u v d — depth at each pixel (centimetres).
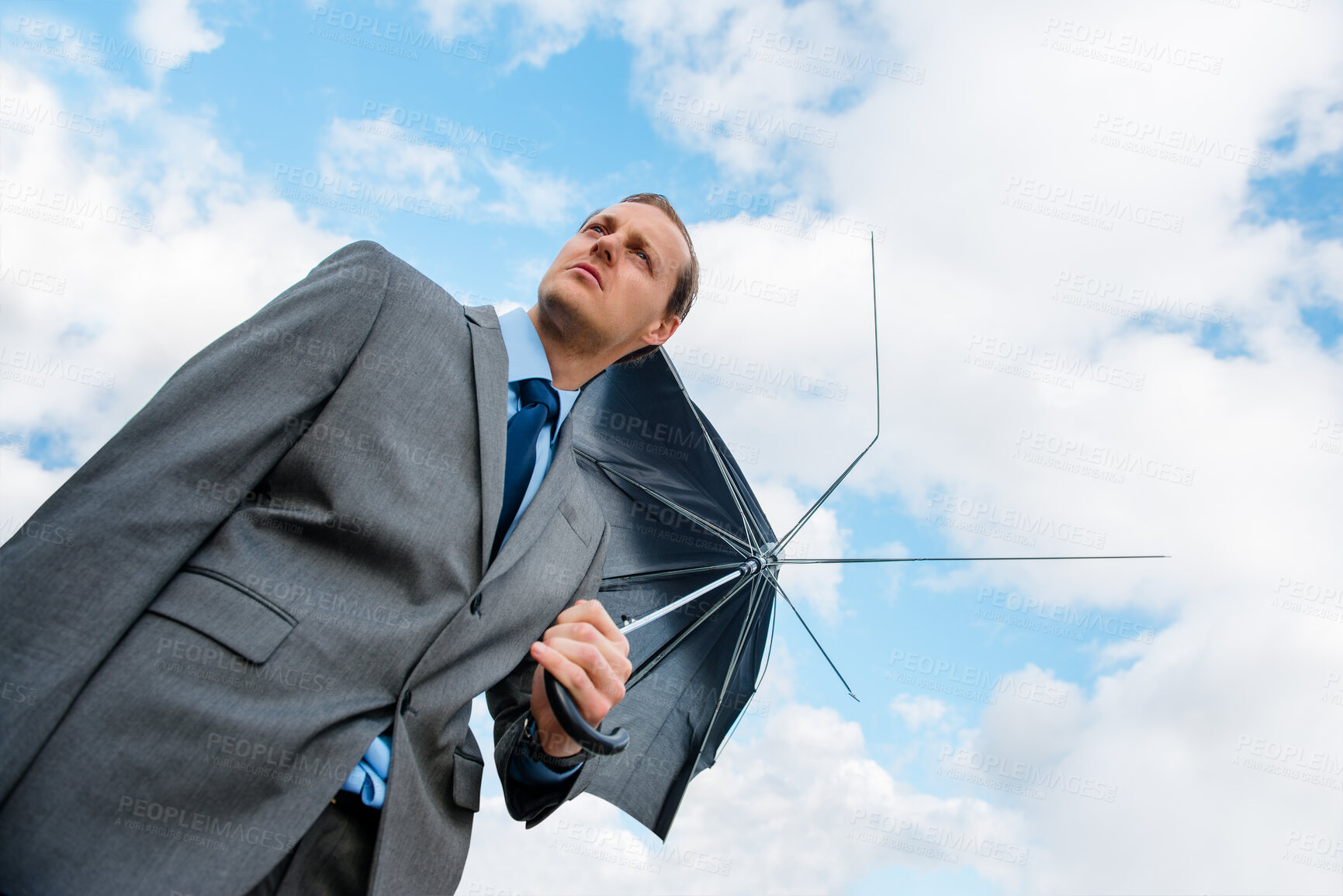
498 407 156
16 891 99
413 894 137
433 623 137
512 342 180
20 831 100
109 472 119
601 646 145
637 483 448
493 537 148
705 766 433
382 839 125
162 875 105
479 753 166
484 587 148
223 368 130
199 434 124
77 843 102
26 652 104
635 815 407
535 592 165
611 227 198
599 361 196
